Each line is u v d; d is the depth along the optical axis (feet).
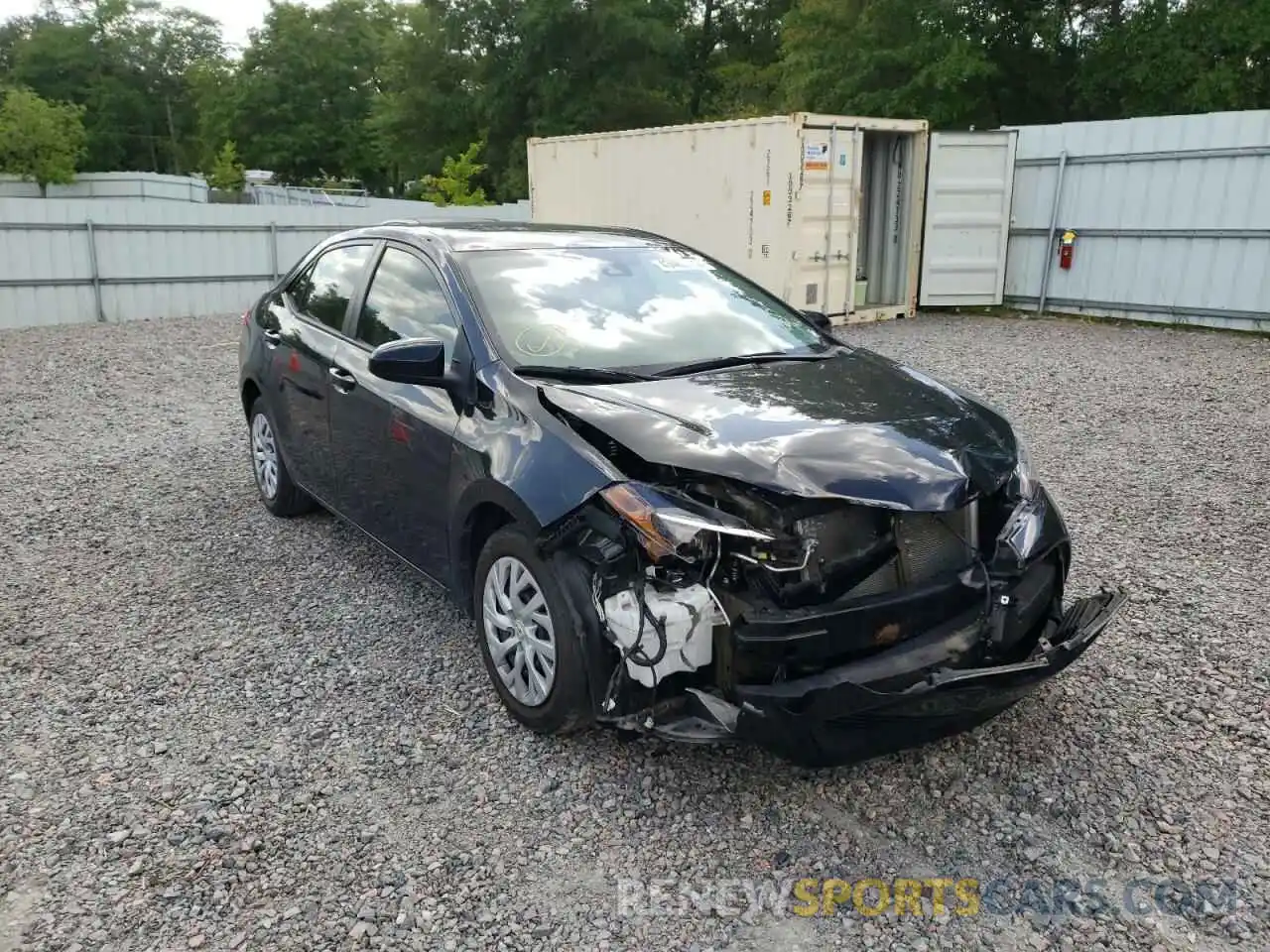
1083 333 41.68
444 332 13.39
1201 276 41.88
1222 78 63.93
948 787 10.86
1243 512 19.63
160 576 16.65
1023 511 11.25
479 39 130.82
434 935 8.77
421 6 137.39
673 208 44.86
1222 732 11.87
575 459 10.77
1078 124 44.11
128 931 8.78
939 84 69.82
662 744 11.60
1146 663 13.50
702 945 8.70
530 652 11.38
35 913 8.96
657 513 9.86
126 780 10.93
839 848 9.93
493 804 10.57
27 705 12.50
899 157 46.19
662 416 11.07
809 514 10.07
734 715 9.72
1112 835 10.08
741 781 10.95
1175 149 41.47
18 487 21.74
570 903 9.17
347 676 13.25
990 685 9.87
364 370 14.76
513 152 128.16
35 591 16.06
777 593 9.88
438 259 14.26
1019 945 8.69
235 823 10.22
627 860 9.74
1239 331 41.22
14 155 145.79
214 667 13.51
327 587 16.16
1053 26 70.33
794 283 41.39
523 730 11.93
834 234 42.80
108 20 235.40
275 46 195.31
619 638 10.13
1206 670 13.29
